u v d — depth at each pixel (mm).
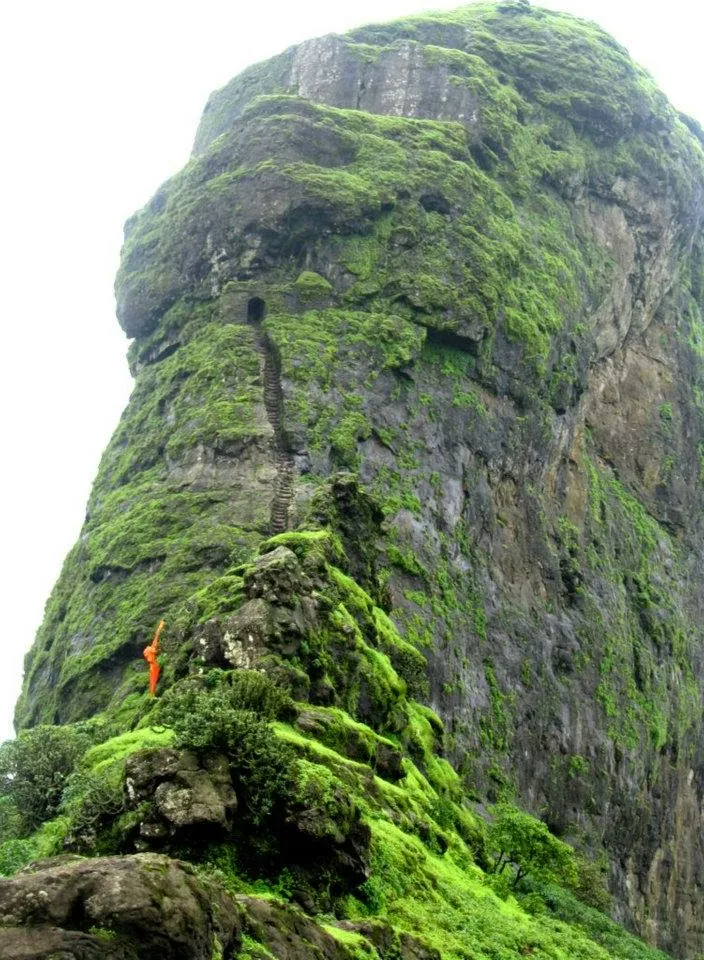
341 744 33406
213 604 38312
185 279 77812
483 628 67250
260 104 81500
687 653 90125
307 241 74875
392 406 69000
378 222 75938
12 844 25641
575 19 105938
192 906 15758
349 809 25109
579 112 93812
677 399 97438
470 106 85750
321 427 65750
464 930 28359
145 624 57969
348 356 69625
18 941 14281
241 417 66250
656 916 80562
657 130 98938
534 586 74312
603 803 74562
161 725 29125
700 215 102562
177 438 68188
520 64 93938
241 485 63688
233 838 23219
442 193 78188
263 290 73125
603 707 76688
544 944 31812
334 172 76875
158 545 62250
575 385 82438
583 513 83438
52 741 32156
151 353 78500
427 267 74562
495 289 75625
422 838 34531
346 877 25062
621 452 91875
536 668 71125
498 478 73875
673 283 100938
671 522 93750
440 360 72875
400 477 66750
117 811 23250
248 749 23734
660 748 83938
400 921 26391
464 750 60875
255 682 31188
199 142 98375
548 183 89000
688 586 92688
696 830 87875
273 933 18891
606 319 90562
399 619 60500
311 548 43688
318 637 38031
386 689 41688
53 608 69875
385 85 88000
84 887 15180
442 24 96250
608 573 83250
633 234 94688
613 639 80000
